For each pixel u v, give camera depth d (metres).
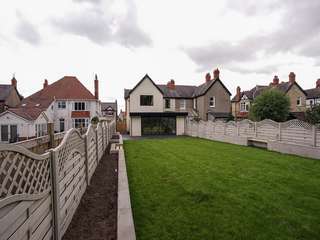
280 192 5.46
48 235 2.82
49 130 4.22
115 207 4.39
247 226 3.77
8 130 20.92
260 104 22.12
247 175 7.05
